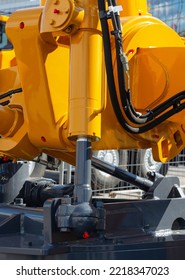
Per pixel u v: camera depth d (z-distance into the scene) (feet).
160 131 11.29
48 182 12.67
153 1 23.93
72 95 8.52
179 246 8.66
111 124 10.50
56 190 12.01
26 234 9.19
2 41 12.73
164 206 9.93
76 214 8.10
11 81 11.74
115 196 22.25
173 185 11.19
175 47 10.30
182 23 23.48
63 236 8.23
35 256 7.91
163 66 10.39
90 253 7.97
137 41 10.66
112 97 9.00
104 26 8.48
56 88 9.91
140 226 9.56
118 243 8.28
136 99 10.55
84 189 8.36
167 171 25.31
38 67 9.84
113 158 24.08
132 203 9.53
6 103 11.14
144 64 10.56
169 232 9.61
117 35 8.71
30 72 10.00
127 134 10.83
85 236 8.23
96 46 8.60
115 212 9.25
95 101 8.51
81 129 8.40
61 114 9.95
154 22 11.28
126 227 9.37
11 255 8.09
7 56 12.68
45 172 23.58
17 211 9.63
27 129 10.46
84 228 8.14
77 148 8.46
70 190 11.99
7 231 9.14
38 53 9.75
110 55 8.58
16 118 10.60
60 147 10.09
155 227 9.70
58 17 8.68
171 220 9.98
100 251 8.01
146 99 10.53
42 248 7.89
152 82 10.50
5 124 10.57
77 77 8.51
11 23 10.05
